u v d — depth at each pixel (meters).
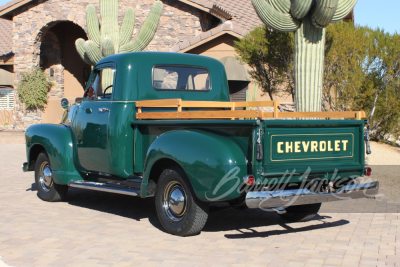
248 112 4.46
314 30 8.21
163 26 18.47
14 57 20.91
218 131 4.86
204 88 6.85
